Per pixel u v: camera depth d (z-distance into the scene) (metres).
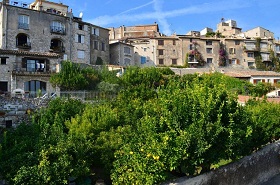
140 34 89.94
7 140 13.10
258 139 15.07
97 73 39.50
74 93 28.59
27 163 10.54
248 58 75.38
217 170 12.07
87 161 11.76
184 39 70.38
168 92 12.82
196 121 10.95
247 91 44.53
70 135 12.34
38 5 55.94
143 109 16.56
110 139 13.41
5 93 28.94
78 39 53.06
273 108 18.20
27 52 37.16
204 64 70.81
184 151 10.27
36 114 17.89
